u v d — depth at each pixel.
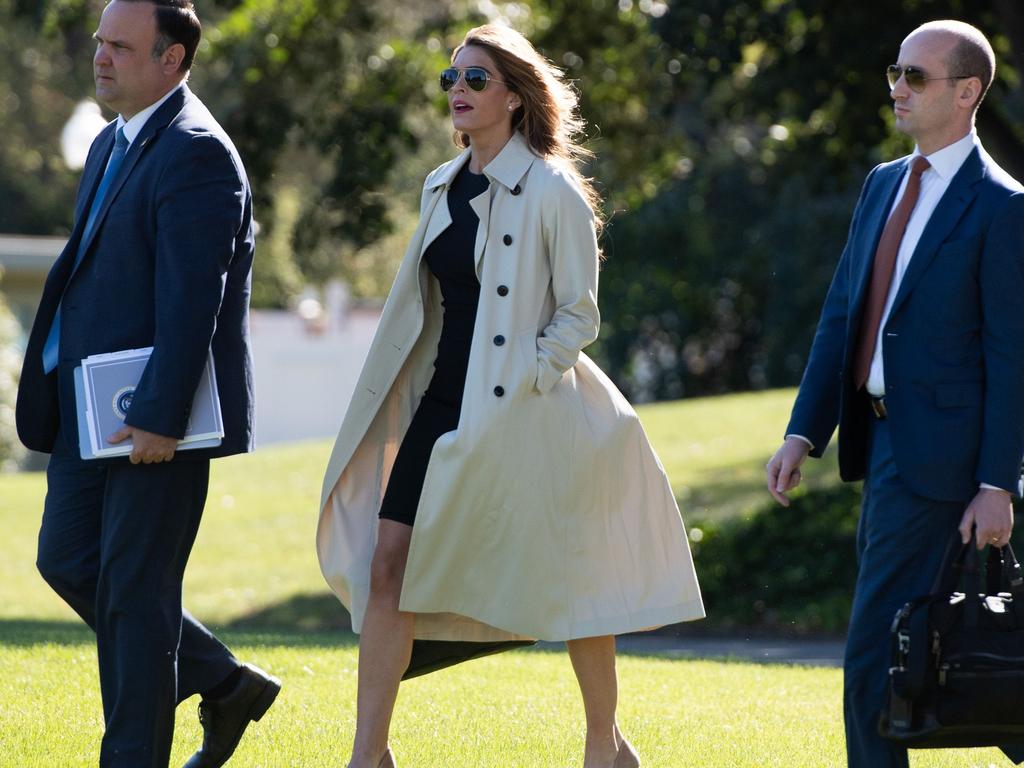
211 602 39.56
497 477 13.10
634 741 15.92
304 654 21.52
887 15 37.59
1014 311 12.25
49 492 13.57
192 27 13.20
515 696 18.58
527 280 13.39
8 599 39.72
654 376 101.94
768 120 46.53
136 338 12.81
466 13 48.19
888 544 12.63
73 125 30.86
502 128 13.63
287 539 46.94
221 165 12.80
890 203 13.12
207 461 13.08
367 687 13.37
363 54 46.03
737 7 38.22
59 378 13.12
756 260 90.69
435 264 13.66
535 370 13.16
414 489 13.48
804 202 87.00
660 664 23.16
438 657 14.13
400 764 14.60
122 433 12.34
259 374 101.62
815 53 39.22
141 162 12.91
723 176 90.38
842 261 13.77
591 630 13.38
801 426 13.53
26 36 112.56
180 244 12.45
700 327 98.94
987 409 12.30
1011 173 37.19
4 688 17.58
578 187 13.51
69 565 13.37
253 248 13.43
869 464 13.08
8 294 82.19
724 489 45.81
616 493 13.66
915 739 11.68
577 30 48.28
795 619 35.44
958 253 12.43
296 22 45.62
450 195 13.73
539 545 13.20
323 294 129.50
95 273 12.96
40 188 117.31
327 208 45.44
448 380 13.62
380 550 13.47
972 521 12.17
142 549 12.70
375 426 14.07
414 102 46.56
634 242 91.88
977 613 11.69
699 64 39.28
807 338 88.00
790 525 38.47
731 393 101.00
